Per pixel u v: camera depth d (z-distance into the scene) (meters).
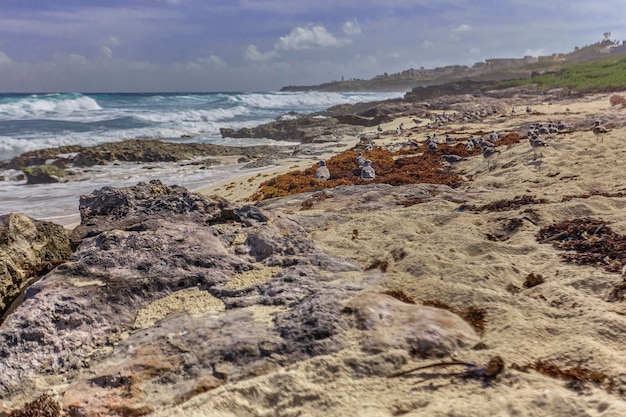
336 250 7.55
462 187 12.82
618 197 9.77
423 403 3.99
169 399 4.35
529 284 6.20
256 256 7.27
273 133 38.19
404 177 15.14
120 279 6.04
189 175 21.66
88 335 5.33
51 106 49.09
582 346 4.46
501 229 8.44
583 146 15.78
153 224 7.82
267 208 12.19
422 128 30.47
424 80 167.38
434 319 5.06
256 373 4.54
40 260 7.46
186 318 5.52
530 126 23.66
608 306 5.39
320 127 38.62
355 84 187.50
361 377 4.38
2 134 32.94
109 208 8.95
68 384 4.72
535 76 74.06
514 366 4.34
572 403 3.74
